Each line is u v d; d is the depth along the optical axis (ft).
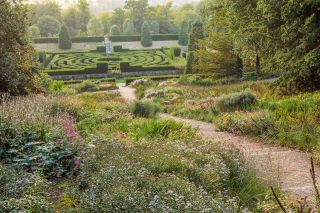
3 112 22.72
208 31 101.09
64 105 35.09
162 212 11.10
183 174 15.61
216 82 85.97
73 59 175.11
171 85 89.45
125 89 95.86
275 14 46.73
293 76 43.50
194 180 15.61
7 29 40.52
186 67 129.59
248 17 60.39
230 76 96.63
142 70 149.38
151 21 302.25
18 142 19.44
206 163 17.58
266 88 56.03
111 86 100.32
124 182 13.03
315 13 41.24
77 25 331.36
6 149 19.36
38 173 15.46
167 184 13.41
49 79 70.38
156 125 28.86
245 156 20.68
